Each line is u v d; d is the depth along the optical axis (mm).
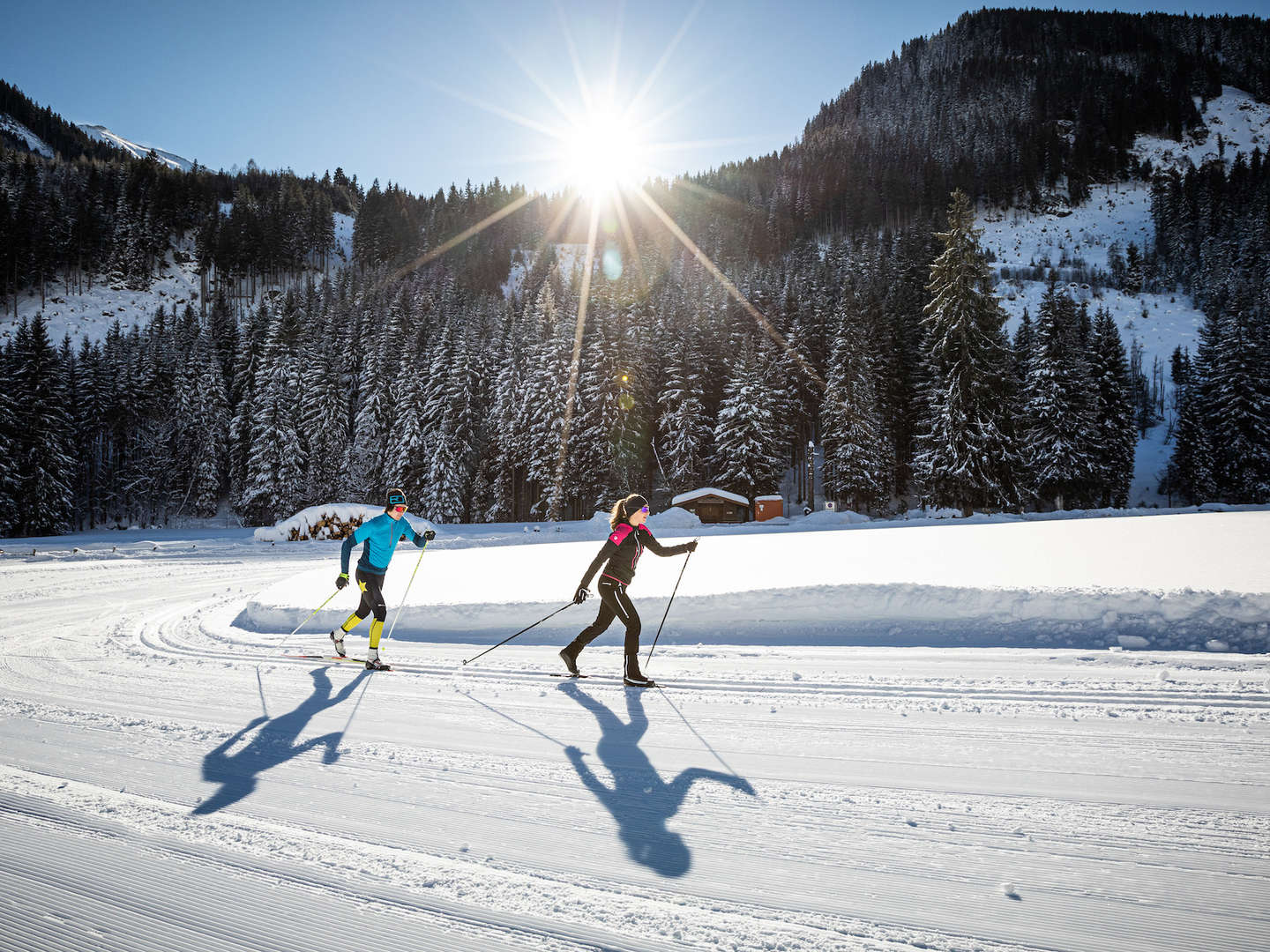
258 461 48219
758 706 4727
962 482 31312
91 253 108000
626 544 5555
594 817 3145
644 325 58031
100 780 3721
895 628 6383
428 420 49125
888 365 50781
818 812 3133
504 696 5238
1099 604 5879
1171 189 150375
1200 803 3055
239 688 5703
